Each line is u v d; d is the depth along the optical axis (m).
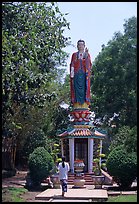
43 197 21.06
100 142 35.59
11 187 26.00
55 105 46.28
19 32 20.64
